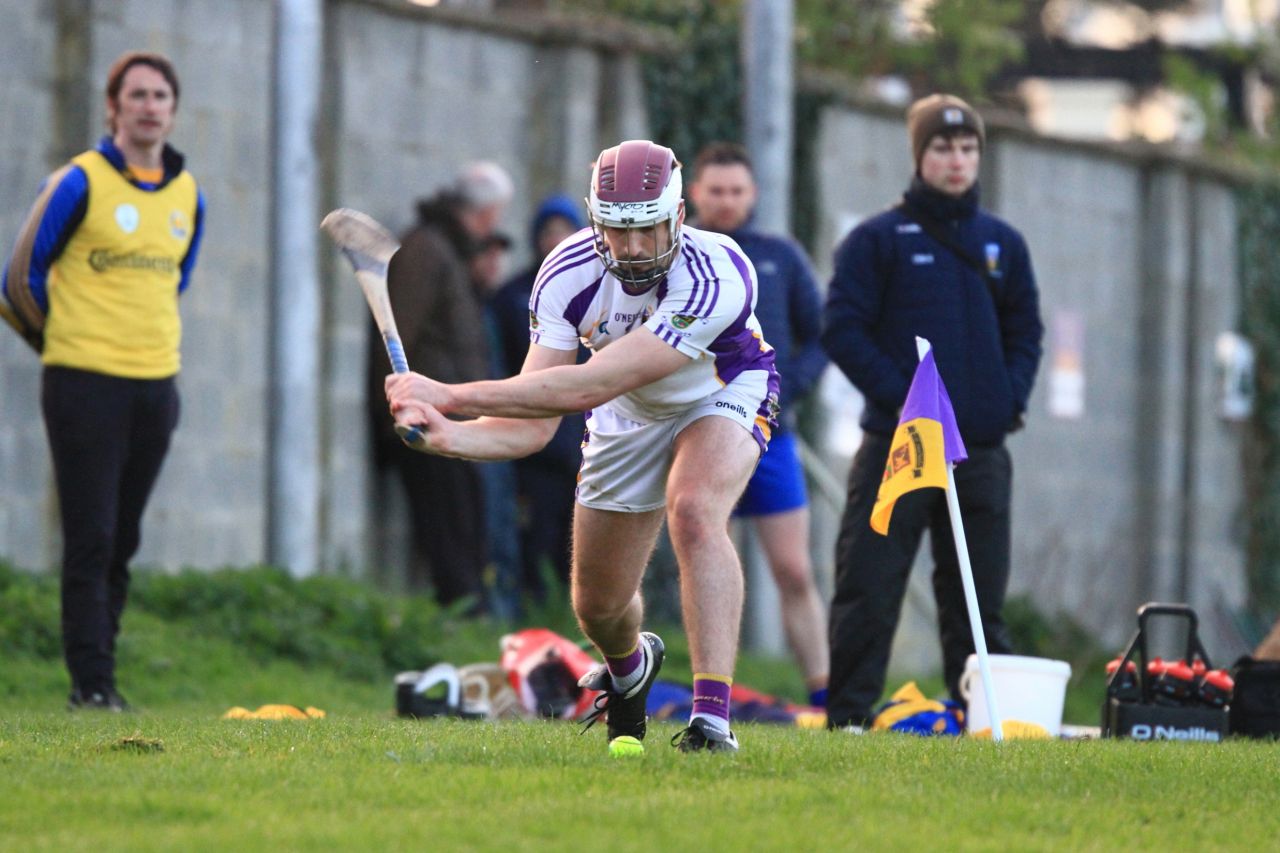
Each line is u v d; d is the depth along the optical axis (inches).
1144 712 1159.0
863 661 1201.4
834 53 2714.1
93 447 1196.5
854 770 818.2
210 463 1701.5
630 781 759.7
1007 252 1234.6
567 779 759.1
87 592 1202.6
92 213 1199.6
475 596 1797.5
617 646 865.5
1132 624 2490.2
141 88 1218.6
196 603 1600.6
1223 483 2598.4
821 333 1232.2
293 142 1694.1
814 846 647.1
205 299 1696.6
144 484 1237.7
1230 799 788.0
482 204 1787.6
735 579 823.1
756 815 697.0
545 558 1855.3
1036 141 2346.2
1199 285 2544.3
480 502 1814.7
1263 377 2645.2
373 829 655.1
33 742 879.7
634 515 842.2
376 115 1846.7
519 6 2186.3
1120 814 740.0
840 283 1218.6
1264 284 2640.3
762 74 1930.4
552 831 658.2
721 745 828.0
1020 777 812.0
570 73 1971.0
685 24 2202.3
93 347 1197.1
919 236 1218.6
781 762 818.2
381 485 1844.2
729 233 1460.4
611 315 823.1
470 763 815.1
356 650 1625.2
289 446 1705.2
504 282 1898.4
